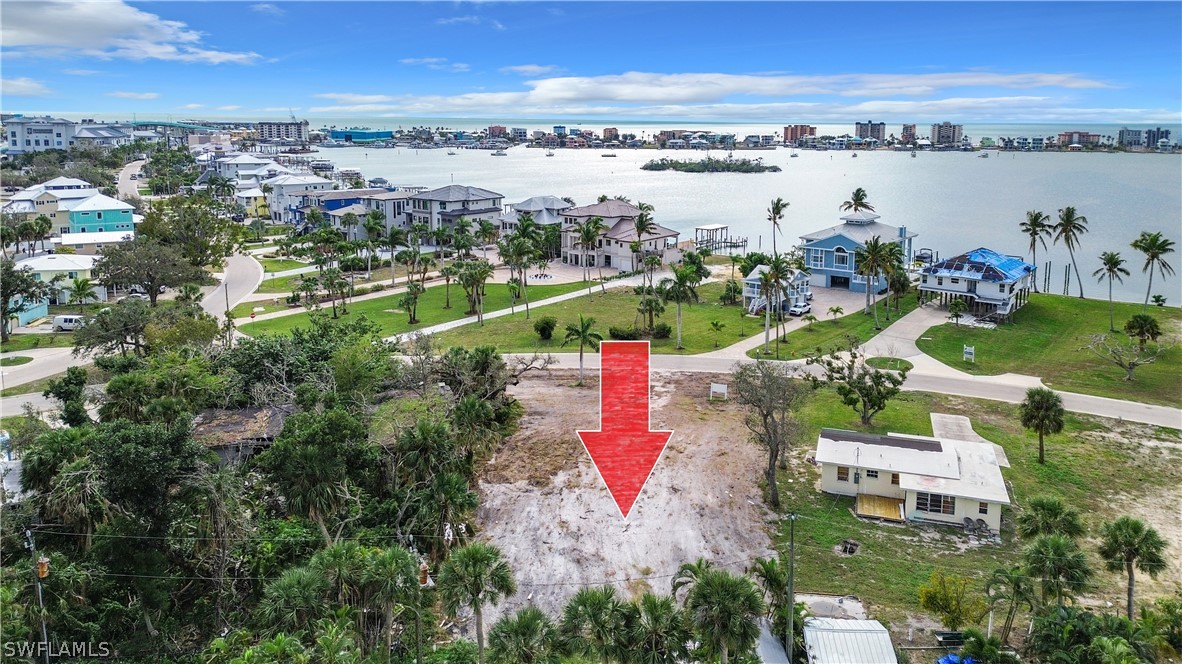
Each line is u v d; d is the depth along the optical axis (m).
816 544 44.56
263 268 132.88
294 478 39.84
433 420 48.09
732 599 30.22
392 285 118.00
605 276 122.88
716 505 49.00
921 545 44.38
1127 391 68.00
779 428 50.47
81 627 35.47
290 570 33.59
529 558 43.72
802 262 111.81
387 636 32.81
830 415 63.03
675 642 30.80
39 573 33.72
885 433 58.75
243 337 75.00
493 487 51.34
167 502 38.19
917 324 90.31
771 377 50.06
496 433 51.00
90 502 37.06
